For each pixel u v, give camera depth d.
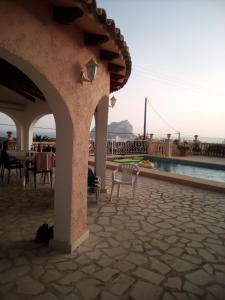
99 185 5.14
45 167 6.00
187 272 2.71
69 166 2.93
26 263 2.73
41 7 2.19
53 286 2.35
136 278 2.55
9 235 3.43
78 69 2.91
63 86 2.62
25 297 2.19
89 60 3.05
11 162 6.62
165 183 7.49
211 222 4.30
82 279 2.48
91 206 4.90
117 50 3.37
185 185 7.30
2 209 4.48
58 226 3.05
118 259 2.91
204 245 3.39
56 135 2.93
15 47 1.92
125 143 14.15
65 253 2.99
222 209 5.09
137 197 5.73
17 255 2.90
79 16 2.28
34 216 4.19
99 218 4.26
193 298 2.29
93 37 2.95
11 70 5.43
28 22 2.04
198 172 11.55
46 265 2.71
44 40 2.27
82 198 3.29
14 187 6.05
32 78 2.44
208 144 14.93
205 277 2.62
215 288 2.45
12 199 5.09
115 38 2.98
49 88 2.53
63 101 2.67
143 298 2.25
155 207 5.03
